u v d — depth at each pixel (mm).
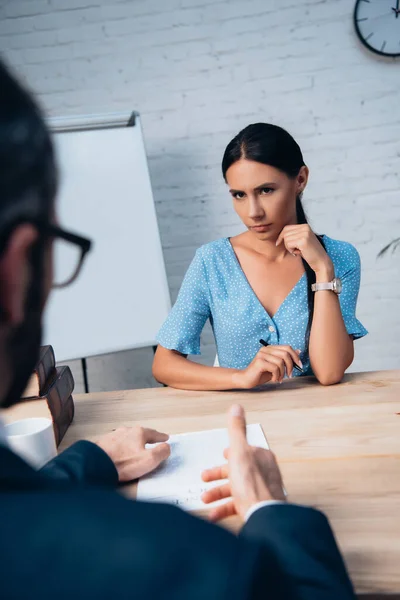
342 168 2557
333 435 924
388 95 2486
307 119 2523
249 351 1475
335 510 697
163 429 1015
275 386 1227
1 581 254
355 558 600
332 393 1144
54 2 2473
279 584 293
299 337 1429
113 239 2289
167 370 1308
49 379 1014
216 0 2451
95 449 731
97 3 2467
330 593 365
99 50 2500
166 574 253
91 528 268
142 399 1208
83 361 2348
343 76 2482
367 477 773
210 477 753
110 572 253
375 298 2654
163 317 2334
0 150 261
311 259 1308
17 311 283
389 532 641
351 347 1269
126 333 2320
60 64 2514
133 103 2535
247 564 266
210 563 259
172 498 744
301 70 2486
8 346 303
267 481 592
